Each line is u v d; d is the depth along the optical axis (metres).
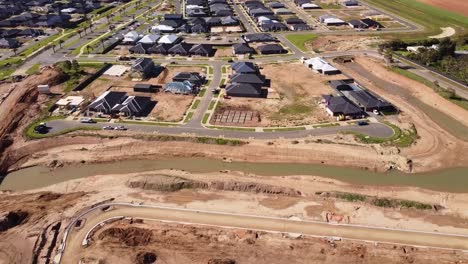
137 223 61.25
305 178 72.06
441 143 81.38
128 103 92.75
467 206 64.81
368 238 58.16
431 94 99.44
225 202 66.12
